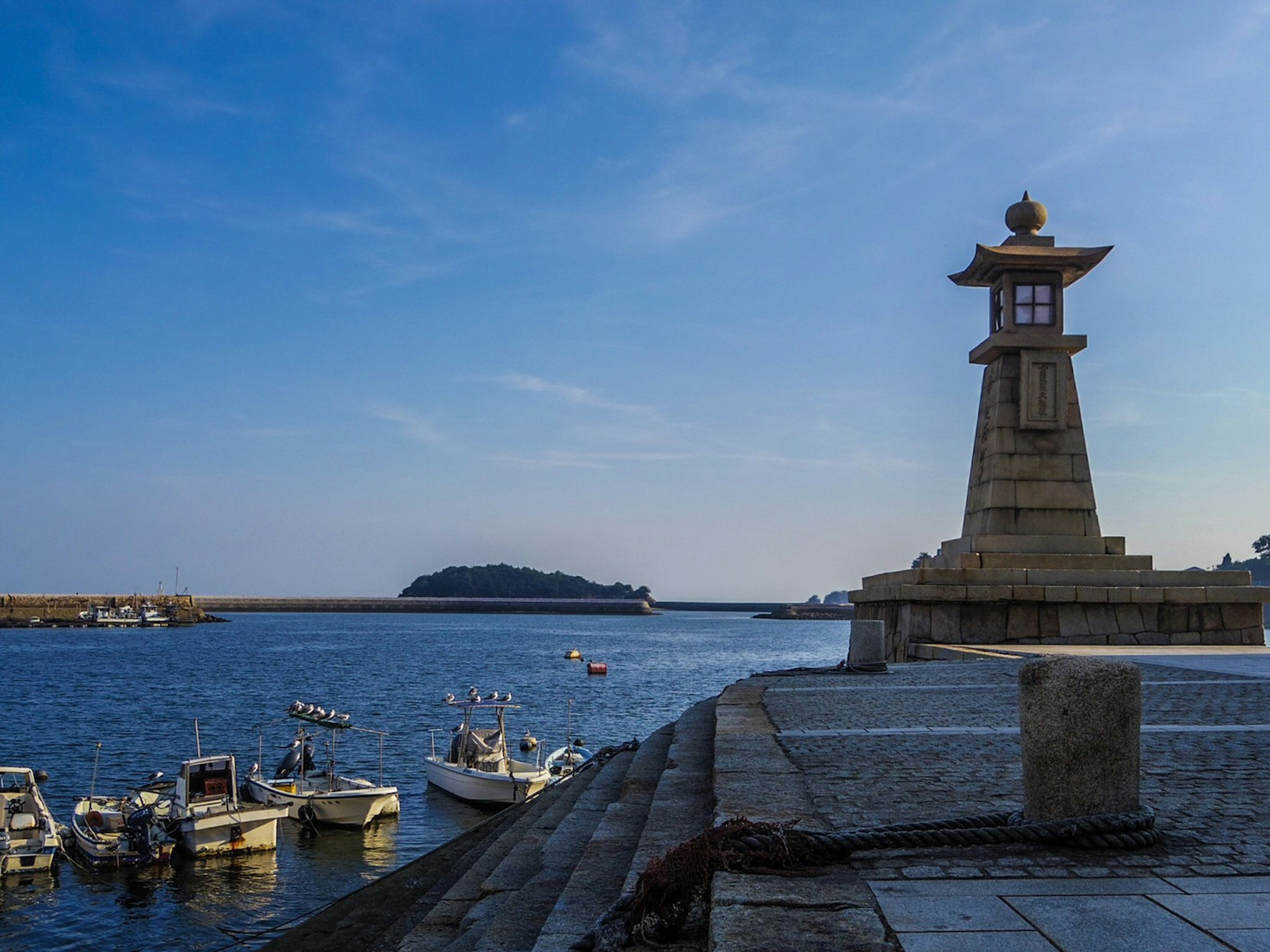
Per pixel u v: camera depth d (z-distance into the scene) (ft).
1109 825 19.27
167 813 106.42
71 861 100.37
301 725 188.44
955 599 79.61
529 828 36.63
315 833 111.45
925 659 78.59
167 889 92.94
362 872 98.07
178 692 245.24
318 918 33.55
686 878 17.76
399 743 171.63
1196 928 14.98
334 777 122.62
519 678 296.71
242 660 360.48
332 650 424.46
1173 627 81.15
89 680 275.80
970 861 18.74
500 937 21.57
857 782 26.03
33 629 632.38
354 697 237.66
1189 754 29.50
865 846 18.93
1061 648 75.87
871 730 35.19
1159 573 81.56
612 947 17.26
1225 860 18.67
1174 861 18.58
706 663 362.53
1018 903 16.20
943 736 33.83
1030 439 84.79
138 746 164.86
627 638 564.71
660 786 30.12
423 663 351.46
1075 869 18.12
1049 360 84.58
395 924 30.66
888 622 88.79
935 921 15.40
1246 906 15.98
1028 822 20.24
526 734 171.53
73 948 79.41
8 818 99.86
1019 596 79.77
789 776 26.86
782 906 16.17
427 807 123.65
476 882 30.32
